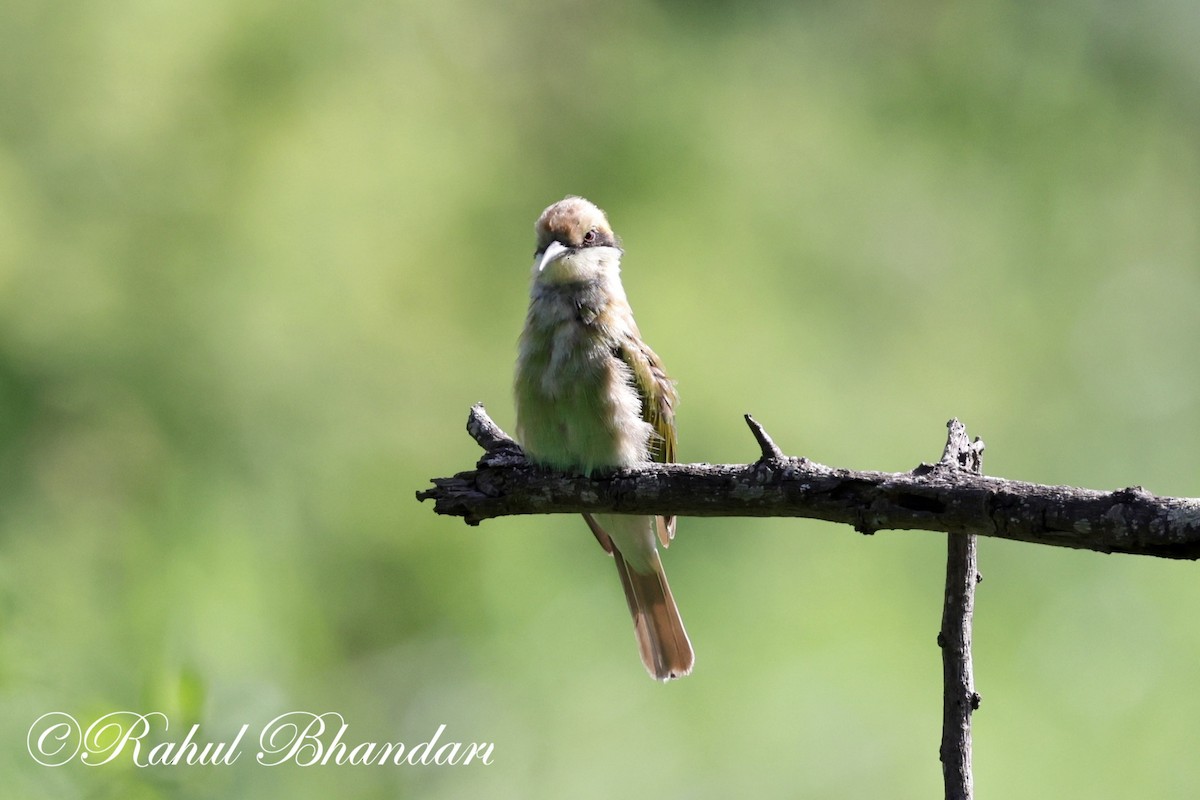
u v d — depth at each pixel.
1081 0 18.27
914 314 16.17
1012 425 16.06
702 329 14.85
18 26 14.91
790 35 17.61
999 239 17.09
